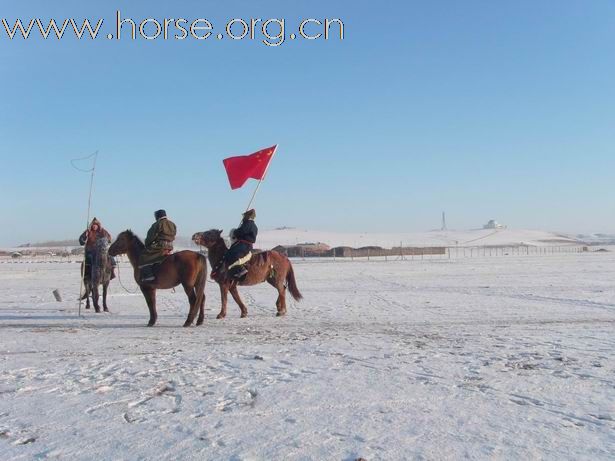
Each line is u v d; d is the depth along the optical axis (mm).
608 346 10555
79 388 7461
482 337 11742
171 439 5469
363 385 7566
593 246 149625
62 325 14109
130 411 6418
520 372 8359
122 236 14047
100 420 6082
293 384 7621
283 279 15719
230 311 17125
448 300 19891
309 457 5008
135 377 8055
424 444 5336
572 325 13594
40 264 65000
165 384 7656
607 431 5719
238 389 7363
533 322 14211
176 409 6492
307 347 10562
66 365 8938
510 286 26047
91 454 5090
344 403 6723
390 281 30844
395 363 9023
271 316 15711
